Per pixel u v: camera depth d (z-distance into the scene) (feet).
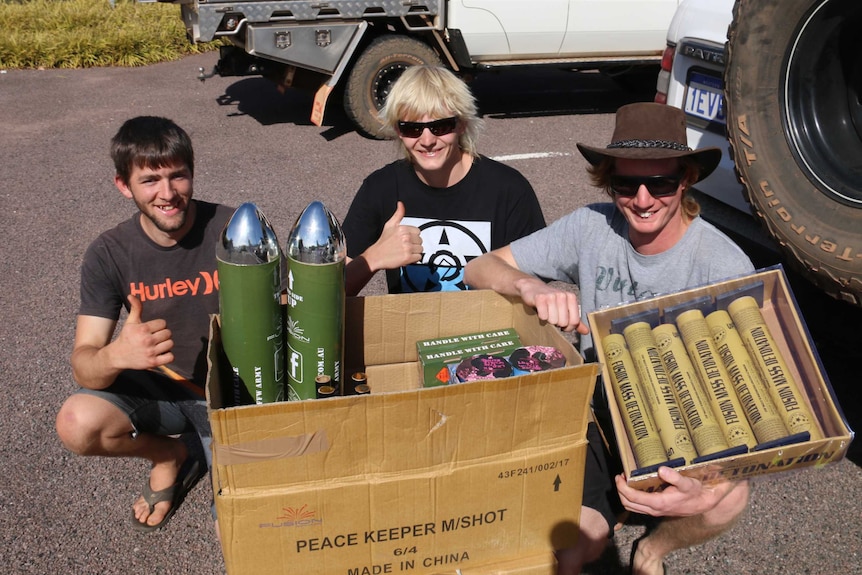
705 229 7.03
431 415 5.03
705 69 12.52
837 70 9.18
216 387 5.34
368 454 5.05
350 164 22.18
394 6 22.89
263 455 4.86
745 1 9.71
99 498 9.78
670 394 5.89
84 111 28.07
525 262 8.04
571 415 5.42
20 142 24.61
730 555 8.75
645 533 9.02
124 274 7.81
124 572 8.66
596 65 25.68
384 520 5.26
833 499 9.50
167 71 34.58
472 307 6.80
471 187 9.25
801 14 9.18
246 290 5.38
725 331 6.03
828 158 9.28
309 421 4.83
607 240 7.52
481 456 5.29
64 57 34.94
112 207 19.53
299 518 5.08
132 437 8.46
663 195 6.61
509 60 25.11
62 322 14.07
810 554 8.73
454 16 23.53
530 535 5.70
